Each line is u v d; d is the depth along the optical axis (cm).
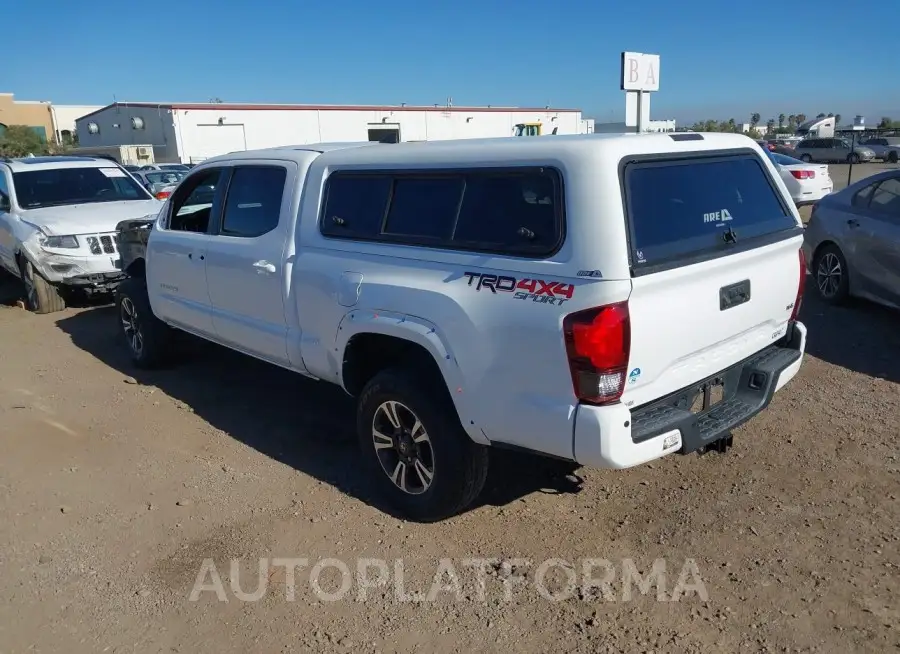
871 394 541
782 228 397
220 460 486
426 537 387
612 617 320
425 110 4022
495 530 391
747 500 406
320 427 535
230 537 393
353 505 422
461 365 348
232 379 644
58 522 414
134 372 672
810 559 351
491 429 348
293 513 416
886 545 359
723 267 345
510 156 338
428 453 388
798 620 312
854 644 297
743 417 366
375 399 398
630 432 312
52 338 798
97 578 362
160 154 3472
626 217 306
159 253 600
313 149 470
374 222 404
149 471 472
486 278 339
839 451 455
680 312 328
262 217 489
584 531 386
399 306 375
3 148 5181
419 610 331
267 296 479
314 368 456
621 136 335
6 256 972
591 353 302
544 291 316
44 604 344
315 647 311
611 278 299
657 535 379
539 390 323
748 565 350
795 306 417
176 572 365
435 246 367
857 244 732
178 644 315
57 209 924
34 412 577
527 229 328
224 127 3425
